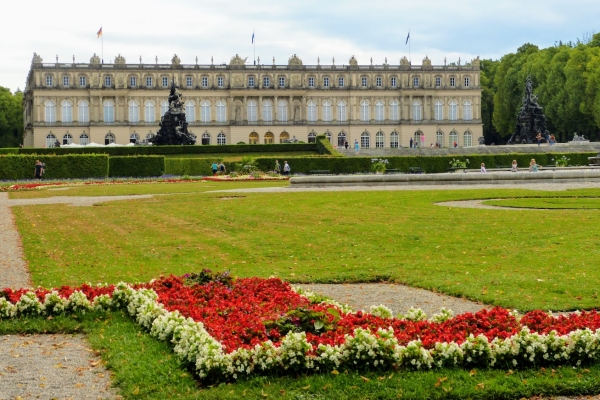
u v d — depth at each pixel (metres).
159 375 14.77
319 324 16.05
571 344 15.01
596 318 16.39
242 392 13.90
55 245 31.56
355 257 27.95
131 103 184.88
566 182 61.91
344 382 14.24
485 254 27.78
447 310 17.44
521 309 19.58
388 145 192.75
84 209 45.91
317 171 99.81
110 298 19.69
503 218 36.66
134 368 15.10
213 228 36.22
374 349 14.84
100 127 182.50
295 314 16.41
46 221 39.91
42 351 16.72
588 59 151.12
